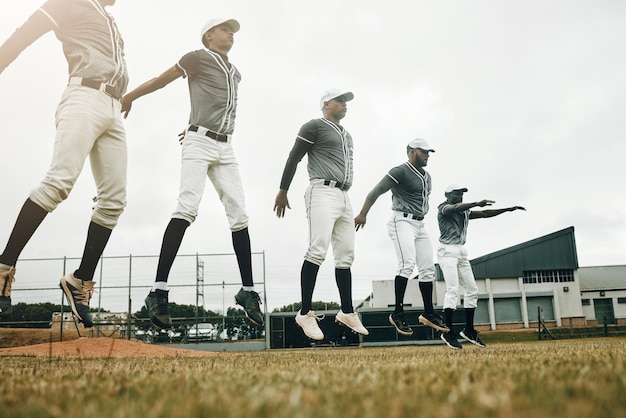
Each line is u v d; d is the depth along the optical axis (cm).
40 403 142
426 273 680
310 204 505
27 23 314
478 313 3559
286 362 374
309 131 502
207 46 422
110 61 336
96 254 349
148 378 213
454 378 187
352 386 167
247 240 419
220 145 407
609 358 277
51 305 2117
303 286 505
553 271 3659
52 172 316
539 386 151
